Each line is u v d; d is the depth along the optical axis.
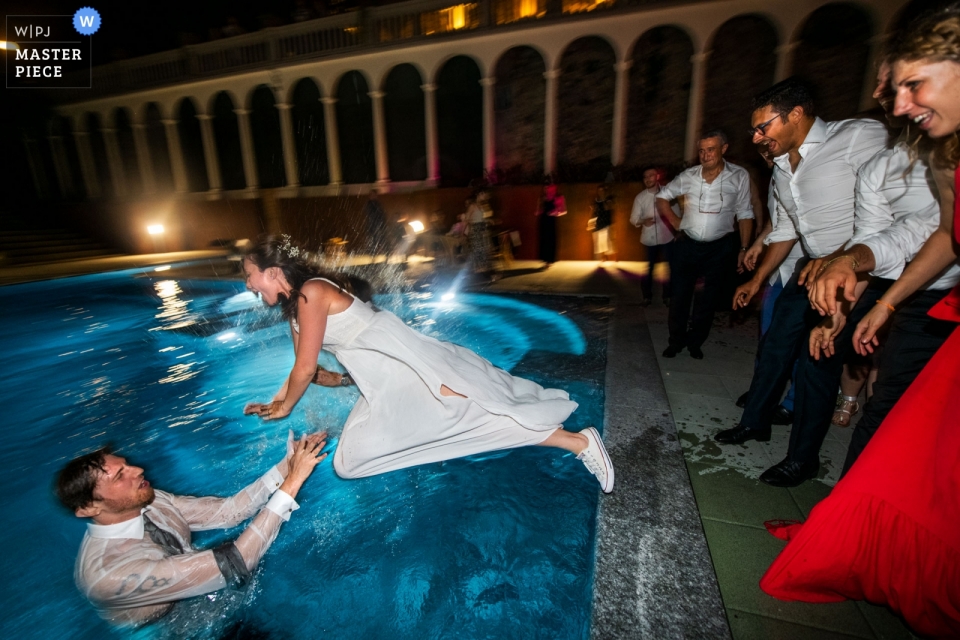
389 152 16.28
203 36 19.20
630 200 9.85
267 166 18.08
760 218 4.45
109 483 1.70
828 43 10.81
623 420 3.02
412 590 1.96
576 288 7.49
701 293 4.15
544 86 13.40
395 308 6.77
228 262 11.58
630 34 11.20
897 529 1.57
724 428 3.04
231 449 3.15
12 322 6.98
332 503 2.50
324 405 3.73
